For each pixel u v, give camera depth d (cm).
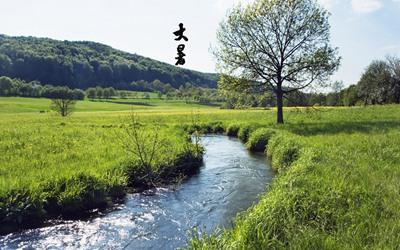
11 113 8206
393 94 8725
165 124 4116
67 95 6956
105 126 3559
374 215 732
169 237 976
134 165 1573
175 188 1492
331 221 730
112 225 1063
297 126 3078
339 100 10656
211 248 668
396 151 1470
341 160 1300
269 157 2191
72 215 1130
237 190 1443
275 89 3500
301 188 916
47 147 1936
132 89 19375
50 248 903
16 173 1262
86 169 1355
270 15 3350
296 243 614
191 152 1970
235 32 3412
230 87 3497
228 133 3791
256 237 665
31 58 16888
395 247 577
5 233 977
